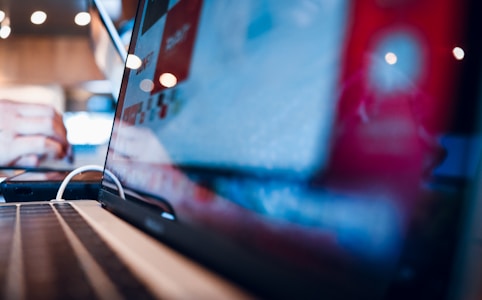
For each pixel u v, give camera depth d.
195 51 0.45
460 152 0.18
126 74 0.74
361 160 0.21
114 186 0.61
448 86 0.19
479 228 0.18
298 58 0.28
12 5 3.33
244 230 0.27
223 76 0.37
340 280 0.20
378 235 0.20
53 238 0.38
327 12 0.26
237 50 0.36
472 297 0.17
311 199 0.24
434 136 0.19
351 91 0.23
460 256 0.18
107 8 1.84
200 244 0.31
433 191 0.18
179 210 0.36
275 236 0.25
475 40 0.19
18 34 3.82
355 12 0.24
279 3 0.31
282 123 0.28
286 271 0.23
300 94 0.27
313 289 0.22
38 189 0.88
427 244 0.18
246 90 0.33
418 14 0.21
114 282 0.25
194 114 0.41
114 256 0.31
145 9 0.72
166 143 0.45
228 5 0.39
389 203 0.20
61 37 3.75
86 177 1.01
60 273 0.26
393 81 0.21
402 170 0.19
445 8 0.20
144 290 0.23
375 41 0.22
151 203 0.43
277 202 0.26
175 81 0.48
